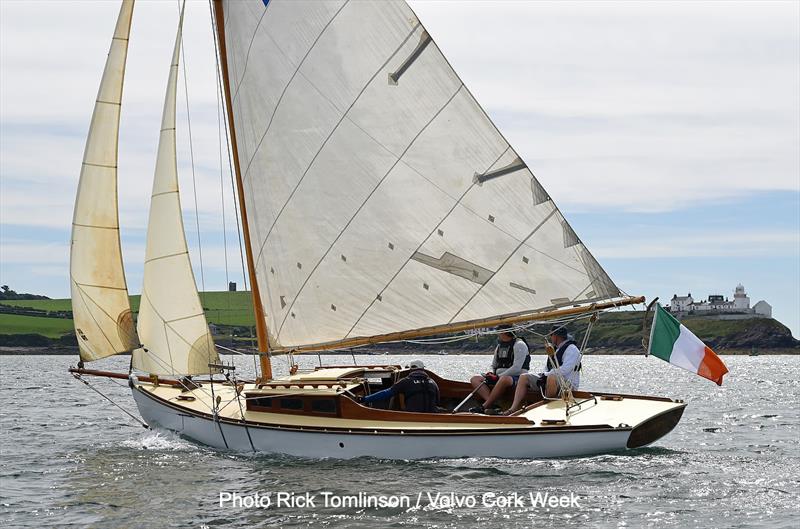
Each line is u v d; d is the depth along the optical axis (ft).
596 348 440.45
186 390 62.39
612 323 469.57
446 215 56.80
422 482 46.26
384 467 49.67
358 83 56.54
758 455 57.82
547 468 49.01
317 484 46.34
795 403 120.57
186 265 57.62
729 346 575.38
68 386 147.74
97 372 61.05
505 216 56.18
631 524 39.37
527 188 55.52
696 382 203.72
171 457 55.06
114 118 58.13
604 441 50.31
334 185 57.16
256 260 58.75
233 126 58.65
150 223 57.88
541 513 40.86
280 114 57.11
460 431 50.34
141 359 58.80
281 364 249.55
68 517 42.01
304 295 57.77
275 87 57.06
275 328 58.39
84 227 58.18
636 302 54.39
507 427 50.19
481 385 55.77
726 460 54.90
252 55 57.36
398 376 58.34
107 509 43.21
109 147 58.03
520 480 46.62
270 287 58.34
